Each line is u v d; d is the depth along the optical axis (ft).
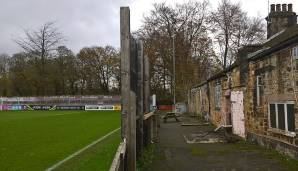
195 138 63.16
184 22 200.13
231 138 56.65
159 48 198.90
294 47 38.19
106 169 37.47
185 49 197.26
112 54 286.66
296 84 37.96
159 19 200.75
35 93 261.03
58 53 263.70
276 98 44.01
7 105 248.73
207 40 195.83
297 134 38.11
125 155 25.08
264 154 43.88
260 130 50.62
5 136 74.54
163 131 79.00
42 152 51.62
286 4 76.95
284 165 37.19
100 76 287.69
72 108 240.12
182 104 171.63
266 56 47.39
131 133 28.99
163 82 208.03
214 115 90.63
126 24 30.14
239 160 40.86
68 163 42.09
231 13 192.95
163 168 37.37
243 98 58.44
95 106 236.84
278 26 76.69
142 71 43.11
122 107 29.37
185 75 189.98
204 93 111.24
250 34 190.90
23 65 262.47
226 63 192.65
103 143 60.90
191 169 36.65
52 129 90.89
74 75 281.13
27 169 39.34
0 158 46.70
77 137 71.41
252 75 53.72
